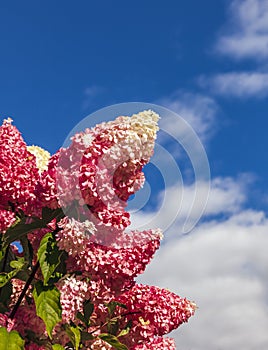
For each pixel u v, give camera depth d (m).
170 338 4.26
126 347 3.85
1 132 3.74
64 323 3.62
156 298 4.12
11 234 3.58
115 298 4.11
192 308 4.23
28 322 3.62
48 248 3.45
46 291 3.46
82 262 3.58
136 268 3.65
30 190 3.60
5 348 3.36
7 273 3.66
